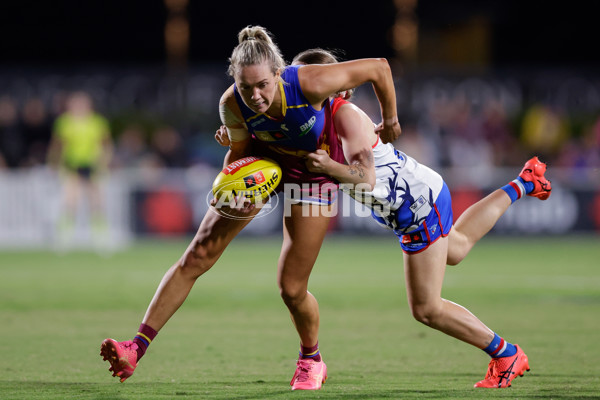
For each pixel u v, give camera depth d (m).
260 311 28.19
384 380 17.09
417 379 17.22
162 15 88.50
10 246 53.75
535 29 82.12
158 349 21.05
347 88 15.35
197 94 65.56
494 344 16.39
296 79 15.03
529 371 17.98
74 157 50.22
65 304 29.64
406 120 64.06
